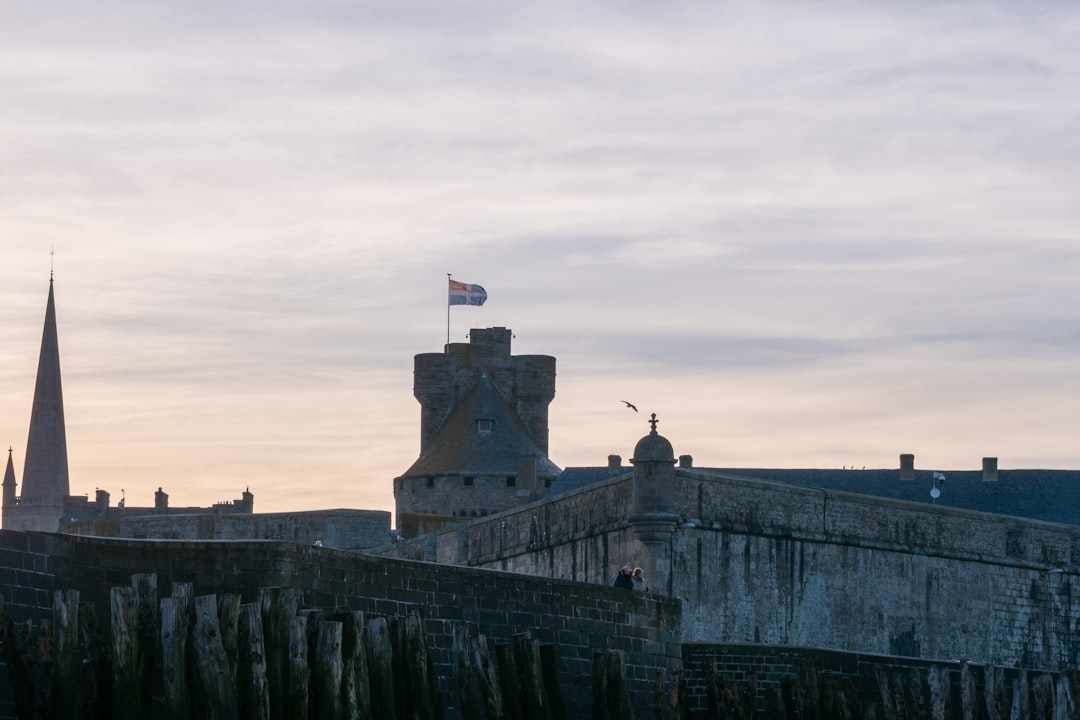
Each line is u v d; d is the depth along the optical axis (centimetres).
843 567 7388
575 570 7388
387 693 3981
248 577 4025
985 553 7869
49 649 3469
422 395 14212
